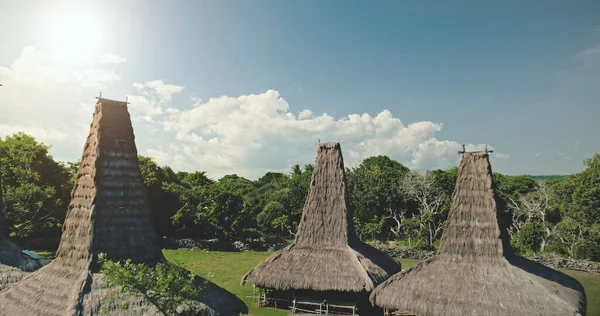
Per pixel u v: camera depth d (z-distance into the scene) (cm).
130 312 1173
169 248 5006
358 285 2288
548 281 1928
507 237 2141
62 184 4709
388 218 5844
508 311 1714
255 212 6284
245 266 4016
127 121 1490
